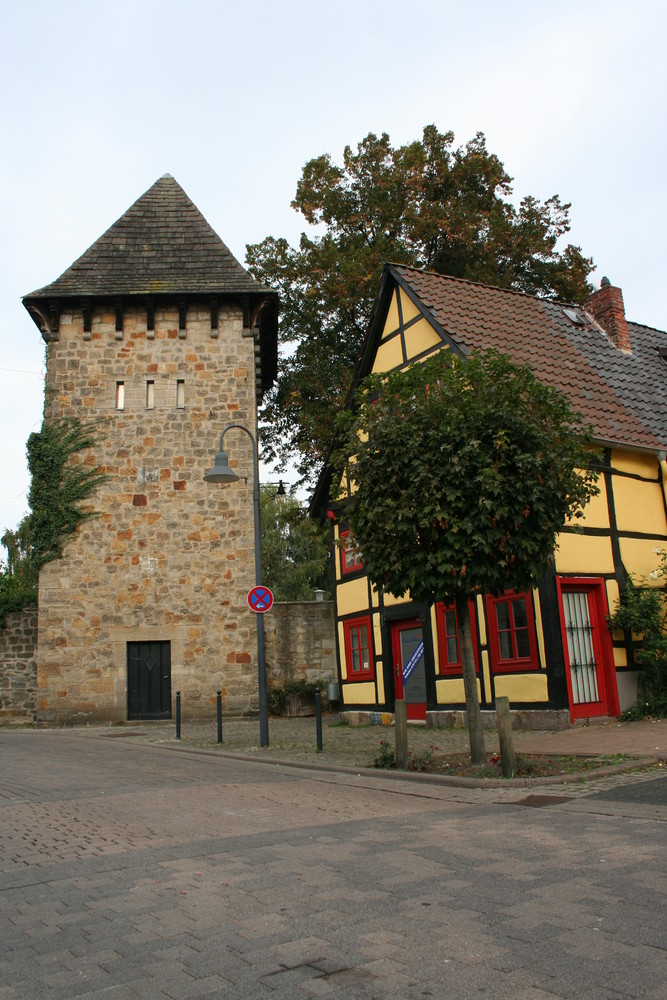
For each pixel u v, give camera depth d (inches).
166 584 815.7
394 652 701.9
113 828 274.1
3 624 848.9
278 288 1037.2
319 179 1037.8
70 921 176.6
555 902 174.1
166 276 874.1
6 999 136.9
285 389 1039.6
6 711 834.8
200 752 516.7
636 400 666.8
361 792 342.6
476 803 306.7
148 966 149.1
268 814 292.0
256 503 574.2
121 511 825.5
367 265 952.9
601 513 584.7
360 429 407.2
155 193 951.6
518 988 133.6
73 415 840.9
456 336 617.6
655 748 399.9
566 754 403.2
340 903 179.5
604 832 241.3
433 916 168.6
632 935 153.9
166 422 845.2
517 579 383.2
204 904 183.6
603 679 553.6
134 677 802.2
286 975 141.9
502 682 561.9
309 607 927.0
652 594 567.5
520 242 1033.5
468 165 1048.2
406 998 131.4
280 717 857.5
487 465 361.7
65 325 858.8
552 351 670.5
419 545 378.6
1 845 255.0
